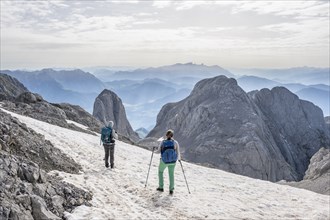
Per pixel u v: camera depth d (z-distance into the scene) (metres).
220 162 130.88
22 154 15.05
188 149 144.25
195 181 21.44
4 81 102.06
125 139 52.38
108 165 19.77
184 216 13.70
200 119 160.75
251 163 129.25
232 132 144.25
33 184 11.48
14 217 9.12
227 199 17.69
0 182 10.34
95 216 11.41
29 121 29.50
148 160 26.70
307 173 63.53
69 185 13.29
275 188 22.58
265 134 150.12
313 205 18.89
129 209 13.19
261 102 185.38
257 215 15.59
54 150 18.55
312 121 183.00
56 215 10.79
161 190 16.77
